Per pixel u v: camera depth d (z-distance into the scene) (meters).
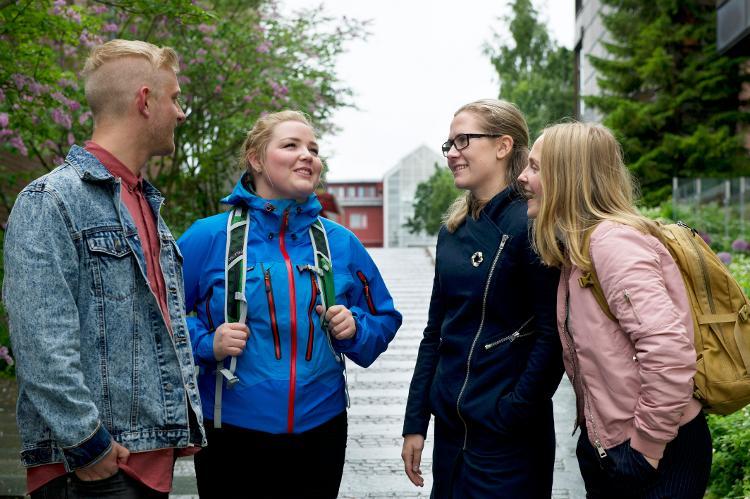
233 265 2.83
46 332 2.03
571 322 2.39
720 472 4.16
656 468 2.23
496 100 2.91
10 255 2.09
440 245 2.92
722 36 17.23
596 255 2.30
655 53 19.20
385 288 3.18
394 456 5.25
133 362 2.22
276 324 2.79
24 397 2.13
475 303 2.72
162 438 2.24
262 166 2.94
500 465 2.66
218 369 2.76
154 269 2.38
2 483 4.40
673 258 2.37
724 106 19.58
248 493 2.81
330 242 3.02
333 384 2.90
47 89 6.72
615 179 2.46
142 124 2.34
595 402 2.32
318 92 13.19
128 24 10.03
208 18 6.90
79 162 2.25
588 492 2.47
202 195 13.59
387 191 85.19
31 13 6.19
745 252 12.62
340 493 4.50
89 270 2.18
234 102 11.82
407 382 7.61
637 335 2.20
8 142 7.17
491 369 2.69
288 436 2.78
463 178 2.86
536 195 2.54
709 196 15.71
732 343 2.29
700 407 2.31
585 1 33.41
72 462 2.04
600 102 20.83
